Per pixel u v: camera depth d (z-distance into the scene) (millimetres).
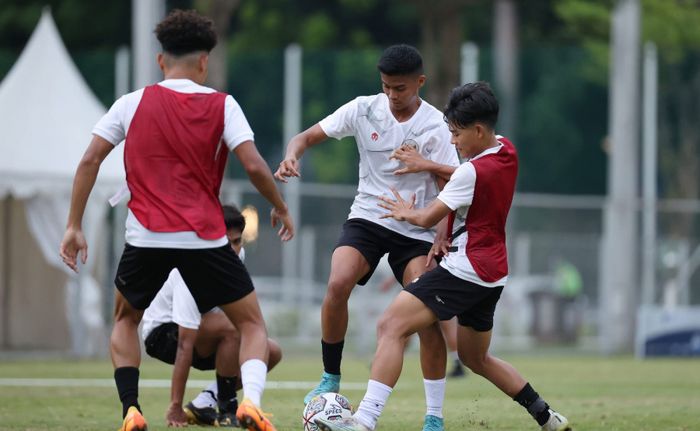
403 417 29750
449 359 54844
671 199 109562
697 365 60062
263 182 21109
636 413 31516
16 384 41000
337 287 25391
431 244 25953
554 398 37219
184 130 20953
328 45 127000
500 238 23141
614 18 77375
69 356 59844
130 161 21047
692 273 75125
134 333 22203
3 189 54281
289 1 127688
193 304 27000
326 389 26078
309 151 98750
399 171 24969
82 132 57438
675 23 111062
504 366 24312
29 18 117562
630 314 74125
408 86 25156
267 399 35281
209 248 20906
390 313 22938
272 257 75688
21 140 55406
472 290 22844
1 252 61031
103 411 31438
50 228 57844
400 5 125938
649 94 83250
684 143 110000
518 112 114375
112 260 70875
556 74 115062
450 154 25969
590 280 81062
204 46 21609
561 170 114625
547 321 79125
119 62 76062
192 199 20953
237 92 94750
